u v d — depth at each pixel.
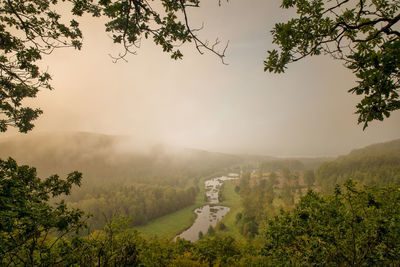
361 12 3.25
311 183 136.25
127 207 98.69
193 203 130.25
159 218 102.19
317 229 9.84
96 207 90.81
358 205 8.79
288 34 3.55
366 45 3.35
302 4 3.51
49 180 5.68
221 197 137.25
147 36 4.22
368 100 2.21
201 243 28.00
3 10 5.29
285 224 11.22
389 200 9.19
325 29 3.46
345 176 115.88
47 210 5.15
